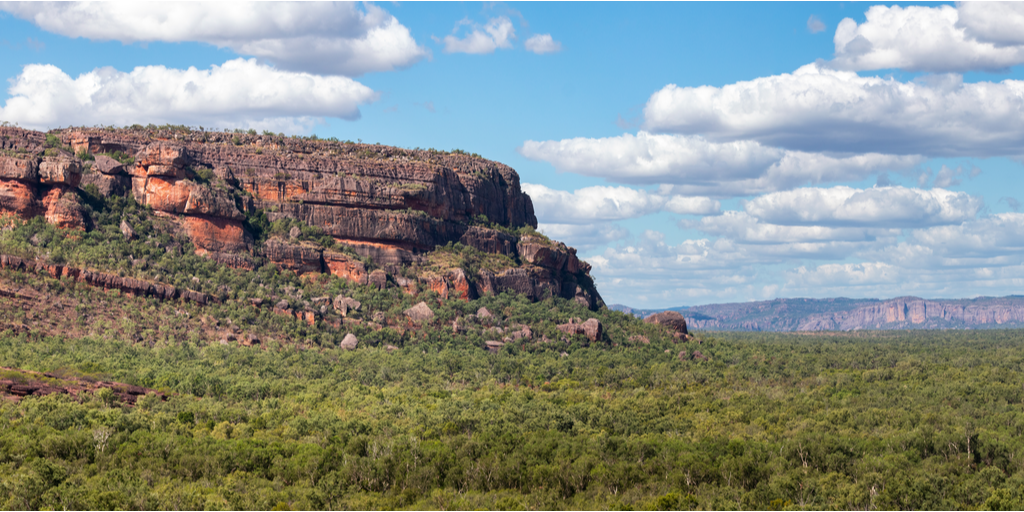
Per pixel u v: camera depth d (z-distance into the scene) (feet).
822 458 451.12
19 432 427.33
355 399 548.31
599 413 535.19
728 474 424.87
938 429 509.35
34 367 529.45
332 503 387.55
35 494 362.53
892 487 410.31
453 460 428.56
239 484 392.68
